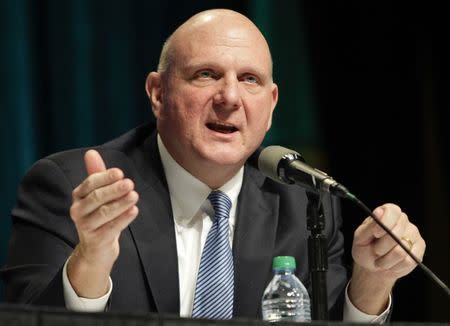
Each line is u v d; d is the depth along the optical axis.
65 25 12.91
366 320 7.34
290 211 8.11
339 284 8.02
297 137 14.56
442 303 14.05
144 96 13.34
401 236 6.78
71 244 7.40
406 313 14.05
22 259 7.43
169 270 7.41
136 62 13.33
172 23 13.60
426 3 14.47
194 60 7.59
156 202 7.68
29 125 12.57
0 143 12.47
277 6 14.54
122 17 13.30
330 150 14.55
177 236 7.68
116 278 7.25
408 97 14.54
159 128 7.95
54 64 12.82
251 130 7.62
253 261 7.67
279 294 6.93
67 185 7.66
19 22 12.62
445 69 14.43
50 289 6.35
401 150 14.50
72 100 12.84
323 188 6.45
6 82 12.52
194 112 7.56
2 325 4.46
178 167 7.77
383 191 14.43
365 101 14.59
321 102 14.59
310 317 7.02
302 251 7.94
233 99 7.45
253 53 7.64
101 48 13.12
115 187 5.72
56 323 4.53
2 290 12.86
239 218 7.84
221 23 7.72
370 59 14.59
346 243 14.12
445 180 14.43
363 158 14.50
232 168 7.66
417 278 14.10
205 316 7.30
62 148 12.75
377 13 14.59
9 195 12.45
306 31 14.61
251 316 7.51
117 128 13.12
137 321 4.62
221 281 7.42
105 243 6.00
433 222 14.38
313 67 14.61
